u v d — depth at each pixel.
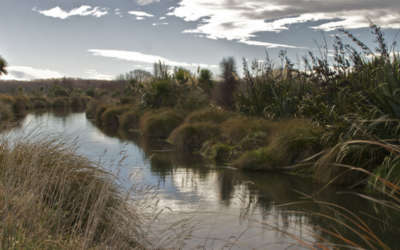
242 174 7.12
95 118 25.19
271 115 10.67
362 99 6.91
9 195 2.90
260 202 5.09
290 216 4.45
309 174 6.88
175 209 4.64
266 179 6.65
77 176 3.80
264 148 8.12
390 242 3.58
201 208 4.71
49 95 55.16
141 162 8.25
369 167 5.91
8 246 2.35
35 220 2.67
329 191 5.74
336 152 6.12
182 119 14.92
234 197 5.34
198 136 11.30
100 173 4.04
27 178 3.25
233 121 10.69
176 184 6.10
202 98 18.38
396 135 5.72
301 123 8.16
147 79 23.98
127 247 2.94
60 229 2.93
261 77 12.44
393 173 5.25
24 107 32.97
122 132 16.16
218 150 9.25
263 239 3.65
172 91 19.98
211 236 3.74
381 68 6.49
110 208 3.46
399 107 5.80
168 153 9.97
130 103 24.09
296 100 10.26
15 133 4.61
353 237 3.73
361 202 5.09
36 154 3.58
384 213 4.57
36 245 2.46
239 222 4.18
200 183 6.22
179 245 3.25
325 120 7.61
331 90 7.64
